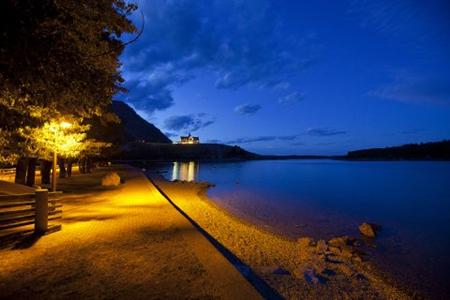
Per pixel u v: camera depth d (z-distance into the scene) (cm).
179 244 693
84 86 528
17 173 1669
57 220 952
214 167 9400
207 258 591
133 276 497
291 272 708
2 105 552
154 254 615
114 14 558
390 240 1207
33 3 374
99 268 534
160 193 1783
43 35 413
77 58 472
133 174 3622
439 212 2075
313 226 1410
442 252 1039
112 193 1767
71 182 2369
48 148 1170
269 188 3416
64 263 558
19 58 408
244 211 1747
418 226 1566
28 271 516
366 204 2388
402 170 10069
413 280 762
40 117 641
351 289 652
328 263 807
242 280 483
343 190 3547
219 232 1089
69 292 435
